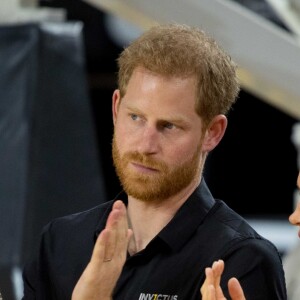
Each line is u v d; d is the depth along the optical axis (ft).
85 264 22.74
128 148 21.01
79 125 40.78
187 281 21.61
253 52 37.27
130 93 21.02
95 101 68.80
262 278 21.39
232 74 21.74
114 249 19.66
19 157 38.83
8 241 38.22
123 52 21.58
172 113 20.75
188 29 21.62
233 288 19.16
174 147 20.93
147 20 37.88
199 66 20.90
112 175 70.44
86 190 40.78
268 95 39.19
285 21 39.47
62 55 40.22
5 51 39.73
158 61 20.76
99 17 64.34
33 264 23.50
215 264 19.21
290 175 74.69
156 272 21.74
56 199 39.70
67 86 40.37
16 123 39.14
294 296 35.60
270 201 75.10
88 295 19.60
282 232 71.97
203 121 21.25
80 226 23.34
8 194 38.78
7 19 41.32
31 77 39.22
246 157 74.08
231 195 74.95
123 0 37.45
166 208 22.15
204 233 22.02
